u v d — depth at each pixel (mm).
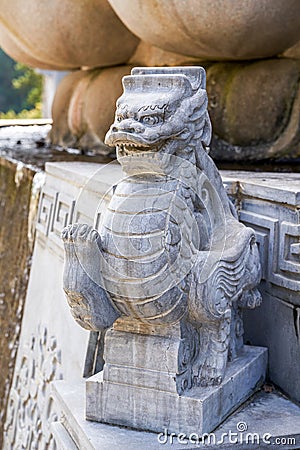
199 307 1927
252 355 2305
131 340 2004
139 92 1966
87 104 4438
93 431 2018
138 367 2002
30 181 3822
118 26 4270
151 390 1986
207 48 3516
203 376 2029
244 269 2086
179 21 3324
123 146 1931
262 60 3672
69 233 1883
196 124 1980
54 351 2883
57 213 3092
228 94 3668
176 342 1958
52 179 3244
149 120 1878
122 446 1928
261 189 2381
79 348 2586
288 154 3582
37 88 17531
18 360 3449
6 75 21078
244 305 2229
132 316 1970
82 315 1927
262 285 2410
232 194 2494
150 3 3324
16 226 4062
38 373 3068
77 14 4207
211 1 3180
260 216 2393
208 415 1963
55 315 2949
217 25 3283
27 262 3701
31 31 4383
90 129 4434
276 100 3535
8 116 15742
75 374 2588
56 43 4383
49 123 6453
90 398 2072
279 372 2332
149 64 4395
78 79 4766
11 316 3928
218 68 3783
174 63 4184
